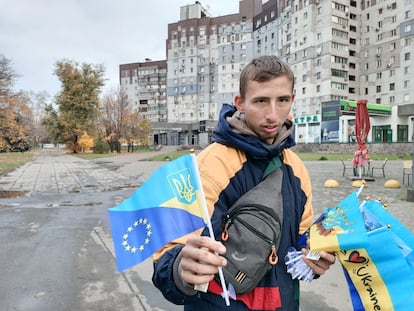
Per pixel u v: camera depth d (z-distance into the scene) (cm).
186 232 90
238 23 7131
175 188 95
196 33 7588
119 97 4503
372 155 2673
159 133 7600
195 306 101
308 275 100
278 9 6025
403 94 4881
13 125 2875
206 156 104
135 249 92
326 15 5069
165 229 91
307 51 5294
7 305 274
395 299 89
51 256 394
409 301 88
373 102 5275
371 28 5259
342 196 780
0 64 2697
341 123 3347
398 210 591
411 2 4744
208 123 5769
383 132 3253
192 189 93
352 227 95
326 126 3497
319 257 96
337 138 3381
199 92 7638
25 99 3272
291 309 106
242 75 106
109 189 988
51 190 971
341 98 5188
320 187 930
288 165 116
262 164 106
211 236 88
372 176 1157
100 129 4522
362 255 92
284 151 119
